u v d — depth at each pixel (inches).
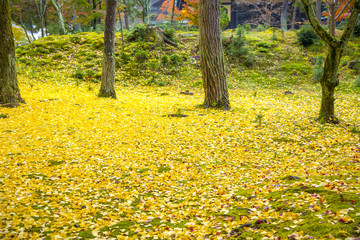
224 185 186.2
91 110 421.7
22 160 224.8
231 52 864.3
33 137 288.5
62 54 839.7
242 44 864.3
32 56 810.8
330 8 453.7
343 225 103.3
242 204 148.7
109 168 223.1
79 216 141.4
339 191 137.6
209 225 128.0
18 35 1085.8
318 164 207.6
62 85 629.0
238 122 361.1
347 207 117.3
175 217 141.7
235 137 306.8
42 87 585.3
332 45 314.5
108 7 503.8
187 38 1005.8
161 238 119.0
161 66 805.9
